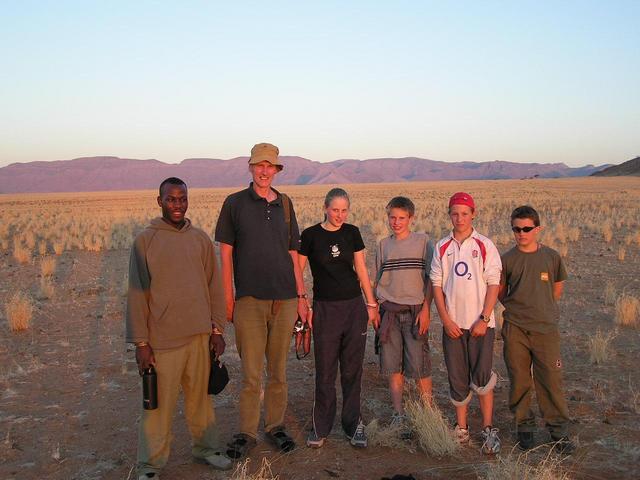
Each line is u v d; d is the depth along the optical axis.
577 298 10.09
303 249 4.63
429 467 4.14
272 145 4.37
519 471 3.81
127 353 7.12
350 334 4.54
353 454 4.37
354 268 4.72
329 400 4.53
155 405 3.83
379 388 5.88
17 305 8.59
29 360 6.85
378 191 83.00
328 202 4.56
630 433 4.64
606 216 27.25
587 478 3.94
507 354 4.58
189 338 3.98
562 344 7.29
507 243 17.61
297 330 4.63
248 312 4.37
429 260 4.82
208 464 4.21
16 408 5.32
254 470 4.09
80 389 5.84
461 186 96.62
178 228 3.99
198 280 3.99
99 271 14.04
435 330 8.11
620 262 14.10
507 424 4.95
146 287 3.85
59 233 22.22
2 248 18.86
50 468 4.16
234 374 6.33
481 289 4.48
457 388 4.56
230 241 4.41
